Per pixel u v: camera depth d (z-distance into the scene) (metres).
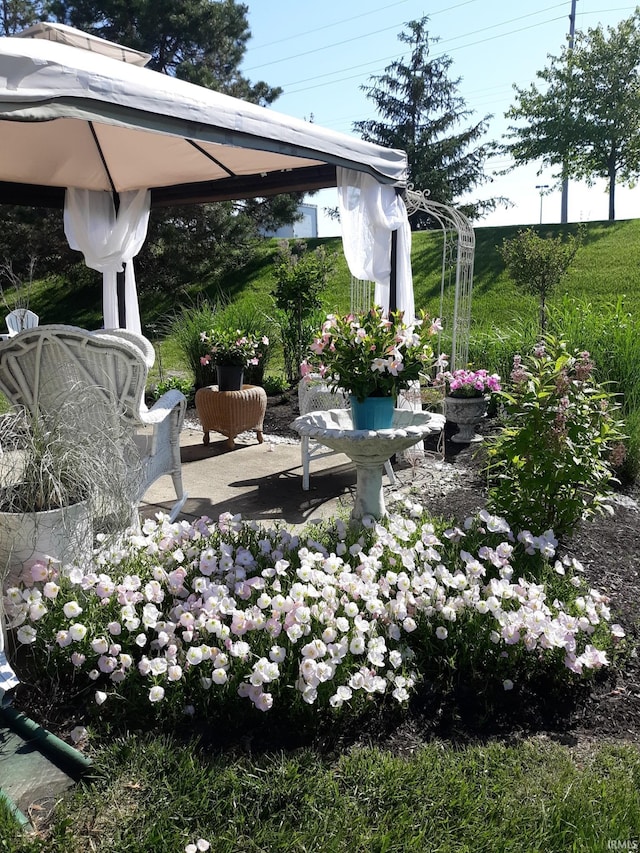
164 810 1.69
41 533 2.52
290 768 1.83
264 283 14.43
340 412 3.65
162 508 4.12
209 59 15.23
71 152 5.13
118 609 2.39
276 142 3.29
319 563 2.73
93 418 2.89
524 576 2.87
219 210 13.62
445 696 2.25
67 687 2.21
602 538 3.55
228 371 5.54
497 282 12.34
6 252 13.28
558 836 1.67
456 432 6.00
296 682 2.04
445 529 3.30
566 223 14.62
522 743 2.06
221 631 2.16
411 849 1.60
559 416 3.05
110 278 6.27
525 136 19.20
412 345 3.28
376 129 23.78
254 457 5.35
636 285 11.08
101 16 14.70
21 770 1.85
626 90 18.16
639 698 2.29
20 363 3.19
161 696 1.97
